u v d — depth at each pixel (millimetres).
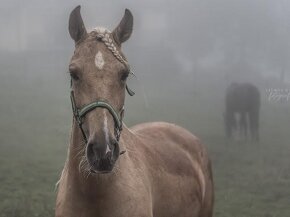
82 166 3422
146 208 3646
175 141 4820
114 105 3287
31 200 8352
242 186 9781
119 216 3514
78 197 3516
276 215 8086
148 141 4395
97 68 3285
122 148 3584
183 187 4371
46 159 11586
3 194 8711
